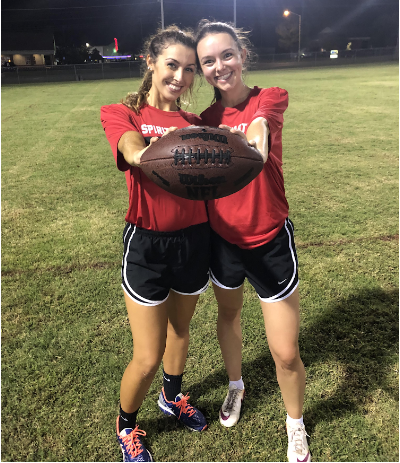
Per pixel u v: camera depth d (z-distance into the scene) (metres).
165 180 1.11
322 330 2.33
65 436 1.73
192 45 1.41
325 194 4.51
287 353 1.48
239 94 1.51
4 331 2.37
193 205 1.44
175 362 1.70
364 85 15.79
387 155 6.12
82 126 9.52
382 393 1.89
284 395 1.61
